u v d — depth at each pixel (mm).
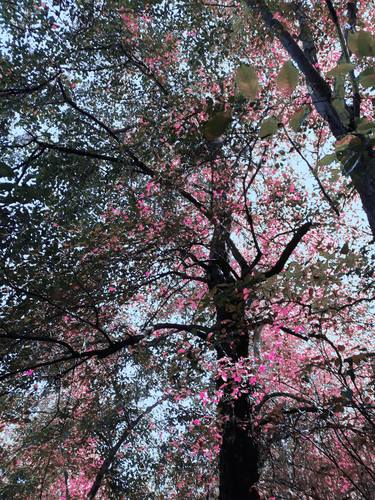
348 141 2006
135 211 7738
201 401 7836
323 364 5488
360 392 5289
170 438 9180
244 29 7617
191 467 9109
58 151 9000
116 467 9711
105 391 9422
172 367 7188
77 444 9414
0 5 7766
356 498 5492
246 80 1591
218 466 8688
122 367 9164
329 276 5711
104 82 9508
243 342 8008
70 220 8234
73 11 7953
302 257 9898
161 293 9750
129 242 7797
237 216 9648
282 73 1558
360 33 1531
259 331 7172
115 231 7723
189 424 8070
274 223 9820
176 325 8656
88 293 7484
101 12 8125
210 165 7109
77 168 8797
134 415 9469
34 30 7926
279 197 8922
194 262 9438
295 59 6242
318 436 5535
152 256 8117
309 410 6480
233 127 6031
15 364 7426
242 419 7711
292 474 6125
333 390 6434
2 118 8406
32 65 8102
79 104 9750
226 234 8375
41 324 7566
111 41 8562
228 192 7859
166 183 7562
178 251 8531
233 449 7672
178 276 9289
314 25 7277
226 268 9016
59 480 11414
